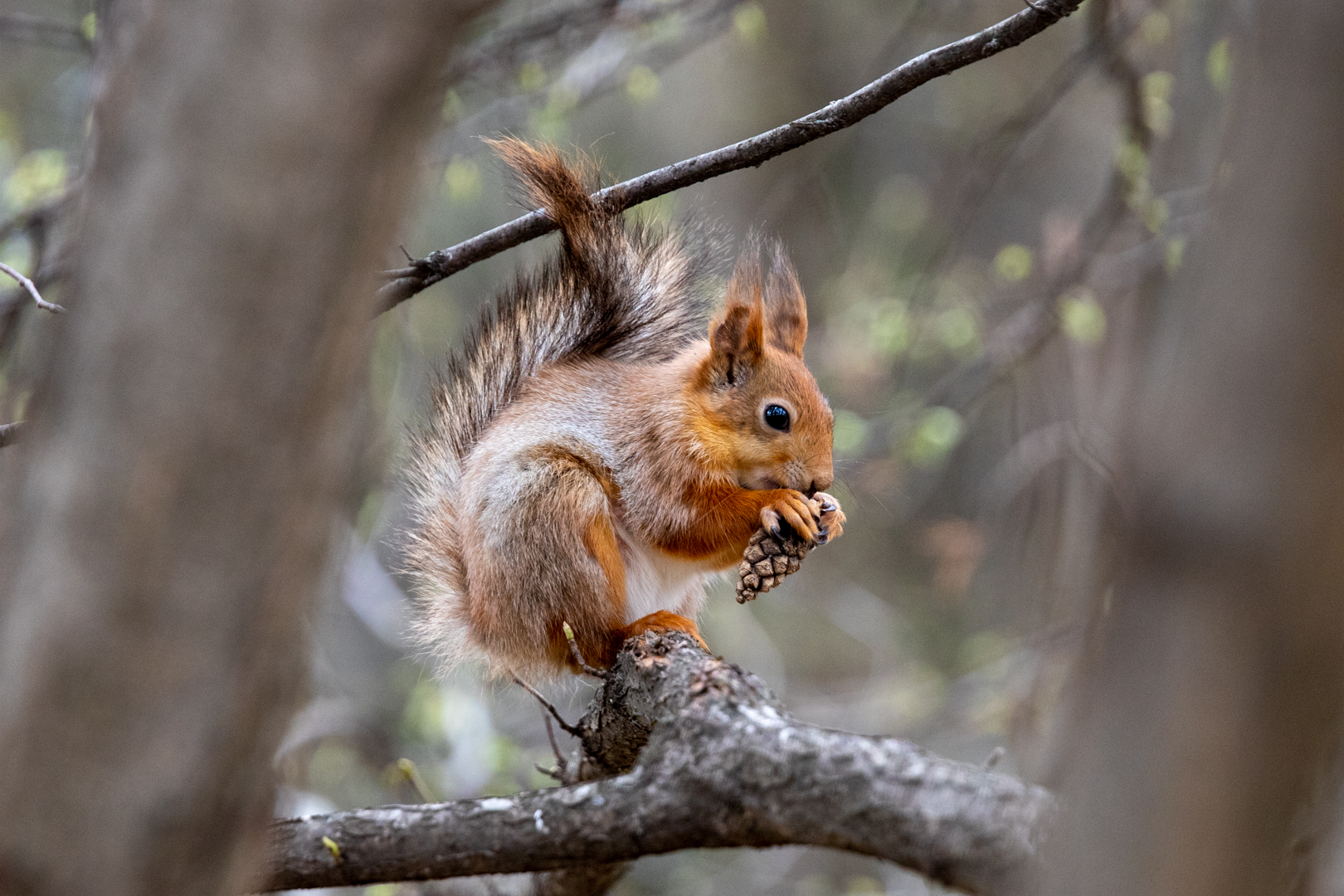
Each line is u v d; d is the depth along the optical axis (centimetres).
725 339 519
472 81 538
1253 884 353
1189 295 372
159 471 370
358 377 391
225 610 381
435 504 519
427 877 502
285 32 356
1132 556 376
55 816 386
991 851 459
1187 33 544
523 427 518
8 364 525
